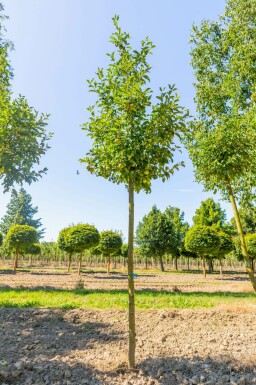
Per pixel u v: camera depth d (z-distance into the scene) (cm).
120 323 625
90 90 413
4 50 625
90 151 415
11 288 1178
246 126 1039
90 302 849
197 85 1431
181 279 2048
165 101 406
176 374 359
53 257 4644
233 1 1322
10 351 444
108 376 359
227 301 895
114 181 450
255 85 1174
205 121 1326
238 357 412
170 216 4603
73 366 383
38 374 361
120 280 1770
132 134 394
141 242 3503
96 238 2244
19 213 6456
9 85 593
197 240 2298
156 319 659
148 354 432
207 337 525
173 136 406
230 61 1335
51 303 830
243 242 693
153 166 399
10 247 2788
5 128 489
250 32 1241
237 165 701
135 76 408
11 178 506
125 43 419
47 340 504
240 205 1321
